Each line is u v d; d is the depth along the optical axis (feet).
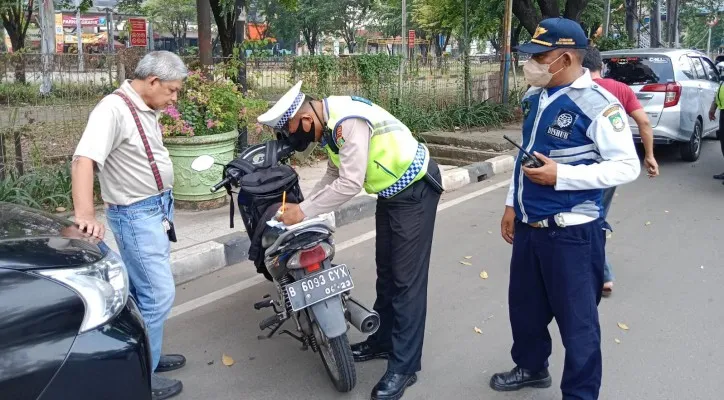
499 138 34.09
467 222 21.63
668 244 19.04
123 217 10.21
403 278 10.78
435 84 38.37
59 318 7.38
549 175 8.98
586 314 9.57
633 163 8.87
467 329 13.60
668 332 13.30
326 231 10.53
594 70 14.73
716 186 26.73
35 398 7.17
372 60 32.63
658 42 72.18
